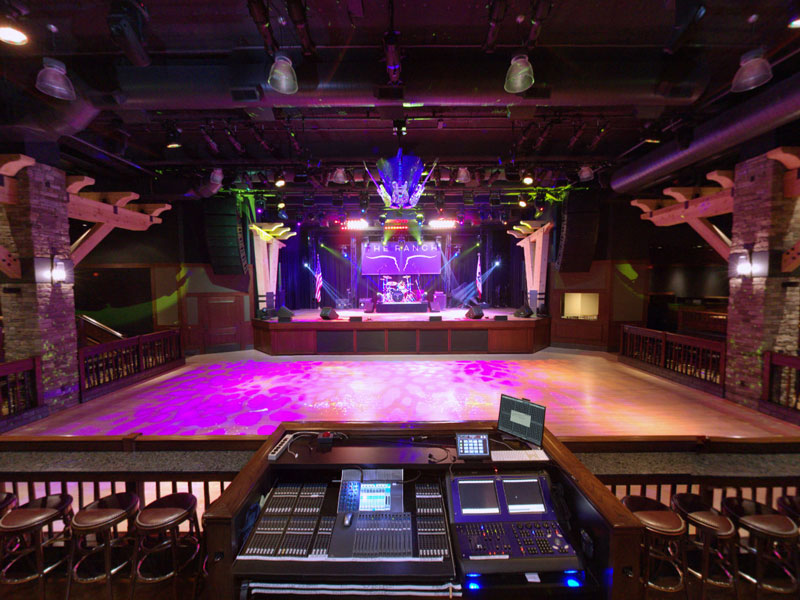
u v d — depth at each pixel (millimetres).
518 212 13492
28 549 2805
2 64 4863
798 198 6188
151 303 12078
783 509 2906
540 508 2119
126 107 4984
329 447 2531
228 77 4625
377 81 4633
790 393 6195
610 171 9094
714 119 5828
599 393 7570
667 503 3771
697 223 8266
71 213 7336
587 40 4633
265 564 1834
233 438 3051
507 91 4574
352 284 18984
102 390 7625
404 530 2014
